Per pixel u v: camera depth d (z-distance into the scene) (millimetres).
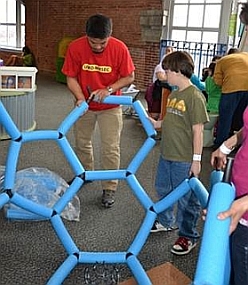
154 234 2656
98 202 3164
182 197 2195
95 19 2650
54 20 11547
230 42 7523
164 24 8688
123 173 2262
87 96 2914
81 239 2613
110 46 2803
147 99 5230
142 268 2082
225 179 1090
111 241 2605
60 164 3994
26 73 4941
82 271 2223
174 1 8531
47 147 4496
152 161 4176
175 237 2637
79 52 2830
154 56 9047
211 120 4594
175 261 2379
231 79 4129
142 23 9133
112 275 2178
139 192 2229
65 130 2227
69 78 2914
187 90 2166
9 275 2197
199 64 8070
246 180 1319
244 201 962
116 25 9867
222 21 7711
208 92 4777
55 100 7727
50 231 2680
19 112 4855
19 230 2682
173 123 2236
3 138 4629
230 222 919
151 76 9219
